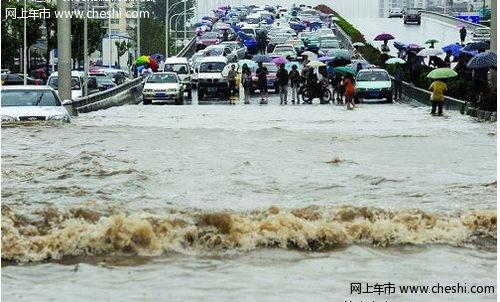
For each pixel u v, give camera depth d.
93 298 18.33
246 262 21.30
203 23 192.75
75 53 136.38
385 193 30.14
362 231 23.42
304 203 28.00
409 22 174.25
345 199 28.92
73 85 87.75
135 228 22.44
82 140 45.38
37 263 21.19
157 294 18.61
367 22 180.75
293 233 22.95
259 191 30.55
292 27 176.75
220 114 69.38
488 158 40.22
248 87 85.62
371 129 54.56
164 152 40.88
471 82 72.44
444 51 101.81
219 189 30.72
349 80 75.31
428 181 32.62
